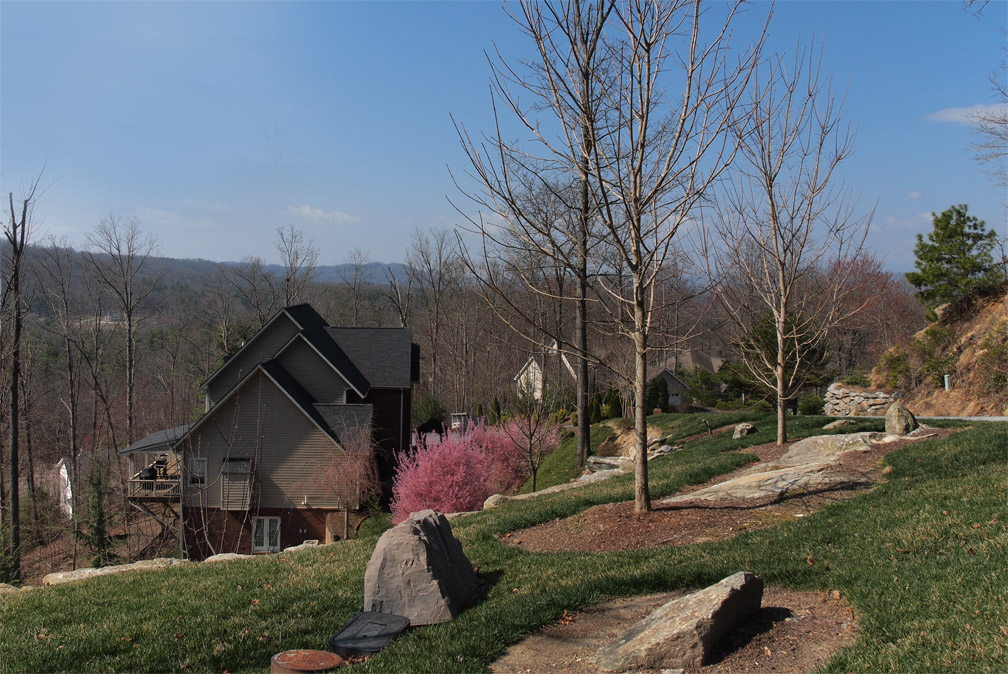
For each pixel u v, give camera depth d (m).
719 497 10.43
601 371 33.59
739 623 5.88
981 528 7.01
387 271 58.03
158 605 8.08
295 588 8.35
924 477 9.78
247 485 22.73
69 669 6.46
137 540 26.84
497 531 10.48
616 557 8.34
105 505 26.98
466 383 47.91
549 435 26.38
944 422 14.24
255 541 23.39
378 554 7.31
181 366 51.56
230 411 23.47
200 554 22.98
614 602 7.02
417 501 19.38
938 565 6.38
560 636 6.34
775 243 14.38
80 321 41.06
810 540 7.90
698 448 17.17
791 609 6.23
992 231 24.58
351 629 6.79
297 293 52.41
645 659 5.45
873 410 23.95
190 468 22.72
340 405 24.83
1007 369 19.97
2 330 27.88
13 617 8.01
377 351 29.62
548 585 7.61
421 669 5.82
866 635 5.38
